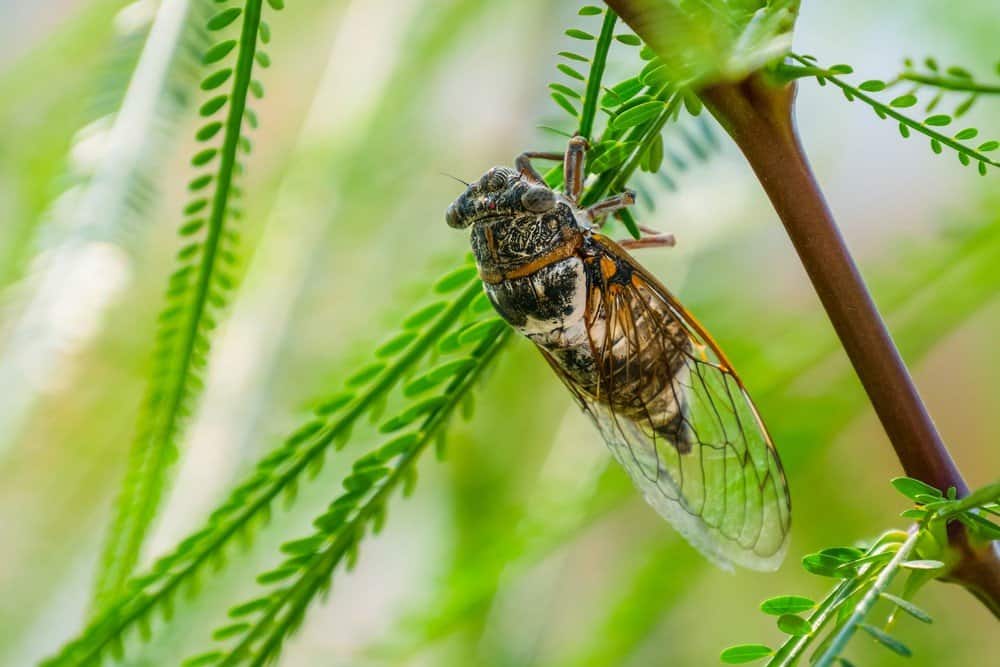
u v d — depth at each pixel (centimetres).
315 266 36
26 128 35
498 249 31
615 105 29
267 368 36
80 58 35
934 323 34
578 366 32
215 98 29
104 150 30
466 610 35
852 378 35
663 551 36
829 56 36
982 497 27
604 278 32
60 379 30
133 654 33
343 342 36
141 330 36
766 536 31
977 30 35
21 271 31
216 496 34
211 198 29
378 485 30
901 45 35
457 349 30
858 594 28
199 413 35
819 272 28
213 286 30
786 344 35
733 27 28
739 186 36
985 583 28
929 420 28
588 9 28
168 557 29
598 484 35
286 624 30
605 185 30
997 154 34
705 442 32
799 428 35
